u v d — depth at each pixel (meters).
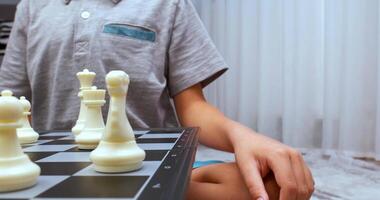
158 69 1.02
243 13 2.20
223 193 0.60
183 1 1.10
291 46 1.97
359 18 1.69
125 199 0.30
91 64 0.98
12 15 2.10
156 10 1.04
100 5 1.05
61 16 1.05
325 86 1.84
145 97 0.99
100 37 1.00
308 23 1.90
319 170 1.63
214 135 0.82
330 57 1.80
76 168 0.45
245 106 2.23
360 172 1.57
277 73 2.08
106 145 0.44
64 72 1.01
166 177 0.37
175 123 1.08
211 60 1.03
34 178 0.37
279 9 2.05
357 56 1.71
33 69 1.04
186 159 0.47
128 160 0.42
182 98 1.01
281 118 2.09
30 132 0.69
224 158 1.91
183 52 1.04
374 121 1.71
